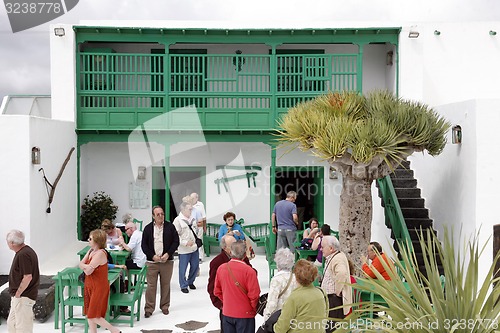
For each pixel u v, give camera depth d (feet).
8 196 35.81
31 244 36.06
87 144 49.06
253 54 48.24
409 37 45.88
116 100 46.42
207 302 32.81
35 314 28.91
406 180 42.60
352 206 33.17
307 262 18.76
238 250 21.48
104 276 25.36
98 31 45.78
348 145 30.32
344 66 46.42
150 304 30.04
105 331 27.43
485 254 31.01
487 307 16.17
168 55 46.11
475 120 31.40
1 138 35.81
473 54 50.49
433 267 17.25
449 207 35.32
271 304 19.95
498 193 31.17
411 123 31.83
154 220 30.50
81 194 48.42
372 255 26.35
